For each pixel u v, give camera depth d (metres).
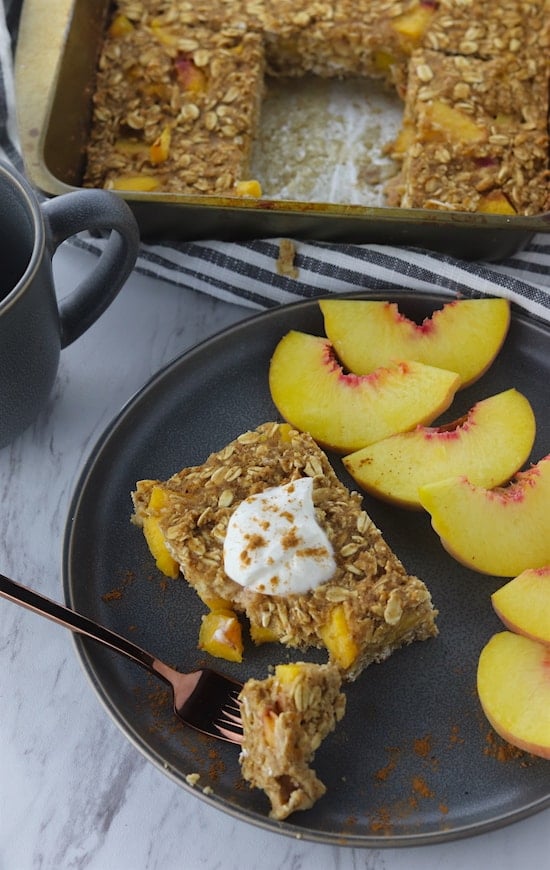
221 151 0.53
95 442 0.49
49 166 0.49
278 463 0.45
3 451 0.49
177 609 0.44
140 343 0.51
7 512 0.47
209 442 0.47
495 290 0.48
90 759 0.42
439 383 0.46
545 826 0.41
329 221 0.48
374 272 0.49
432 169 0.52
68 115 0.51
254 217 0.48
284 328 0.49
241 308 0.52
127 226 0.44
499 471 0.45
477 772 0.40
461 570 0.44
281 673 0.39
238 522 0.43
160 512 0.44
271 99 0.58
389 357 0.48
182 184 0.52
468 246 0.49
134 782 0.42
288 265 0.50
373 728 0.41
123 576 0.44
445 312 0.48
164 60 0.55
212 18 0.56
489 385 0.48
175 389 0.48
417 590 0.42
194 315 0.52
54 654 0.44
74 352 0.51
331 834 0.38
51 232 0.42
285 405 0.47
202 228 0.50
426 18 0.55
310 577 0.42
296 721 0.38
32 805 0.42
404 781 0.40
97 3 0.55
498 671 0.41
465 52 0.54
